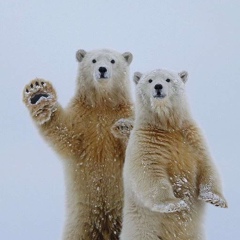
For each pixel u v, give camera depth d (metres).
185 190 13.59
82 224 15.26
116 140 15.30
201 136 13.90
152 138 13.66
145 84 14.08
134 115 15.59
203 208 13.85
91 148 15.30
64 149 15.37
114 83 15.87
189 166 13.62
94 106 15.63
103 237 15.31
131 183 13.52
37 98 15.35
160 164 13.49
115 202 15.25
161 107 13.79
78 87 15.93
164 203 13.11
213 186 13.54
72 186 15.37
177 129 13.88
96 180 15.25
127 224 13.63
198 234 13.76
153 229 13.48
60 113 15.41
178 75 14.40
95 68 15.68
